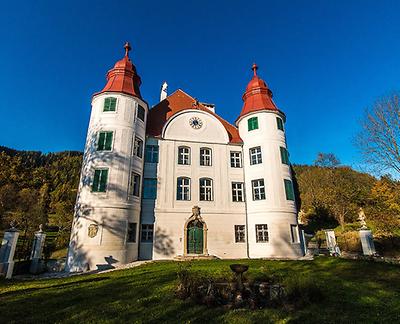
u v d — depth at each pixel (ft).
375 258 51.31
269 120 81.51
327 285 31.27
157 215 70.03
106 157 65.31
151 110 86.84
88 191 62.18
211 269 41.98
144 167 73.41
